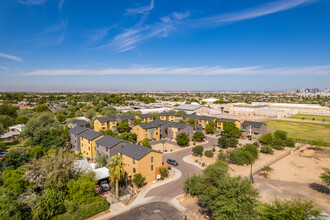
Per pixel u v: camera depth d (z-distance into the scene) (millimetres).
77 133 71250
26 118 111250
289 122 143500
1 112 117562
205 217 34344
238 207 28047
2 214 26344
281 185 47938
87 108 181875
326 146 82438
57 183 36625
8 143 84250
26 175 37844
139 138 86500
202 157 67812
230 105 198625
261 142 88625
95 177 43719
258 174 54281
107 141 58938
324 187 47062
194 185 40469
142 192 43438
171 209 37031
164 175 51312
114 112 136000
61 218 31219
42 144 67812
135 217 34438
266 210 29031
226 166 53938
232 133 89312
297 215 24922
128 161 49500
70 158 40750
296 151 76562
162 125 96625
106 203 36312
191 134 91500
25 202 30625
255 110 177000
